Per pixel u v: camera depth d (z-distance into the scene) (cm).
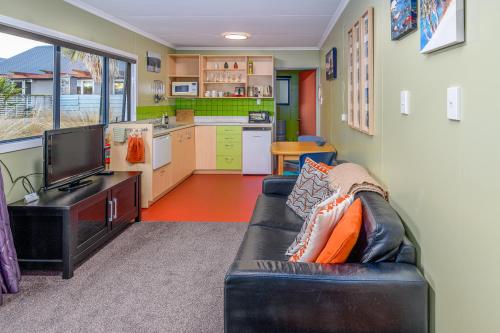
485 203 125
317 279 167
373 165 292
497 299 119
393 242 178
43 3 373
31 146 361
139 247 369
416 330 166
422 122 183
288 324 169
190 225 439
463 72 139
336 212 196
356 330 167
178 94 762
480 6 127
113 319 241
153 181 523
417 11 188
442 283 160
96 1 438
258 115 797
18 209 300
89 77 484
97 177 415
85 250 326
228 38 669
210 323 236
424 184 181
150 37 654
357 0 354
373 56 283
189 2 443
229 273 171
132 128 509
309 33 630
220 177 743
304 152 438
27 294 275
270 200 350
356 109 346
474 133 132
